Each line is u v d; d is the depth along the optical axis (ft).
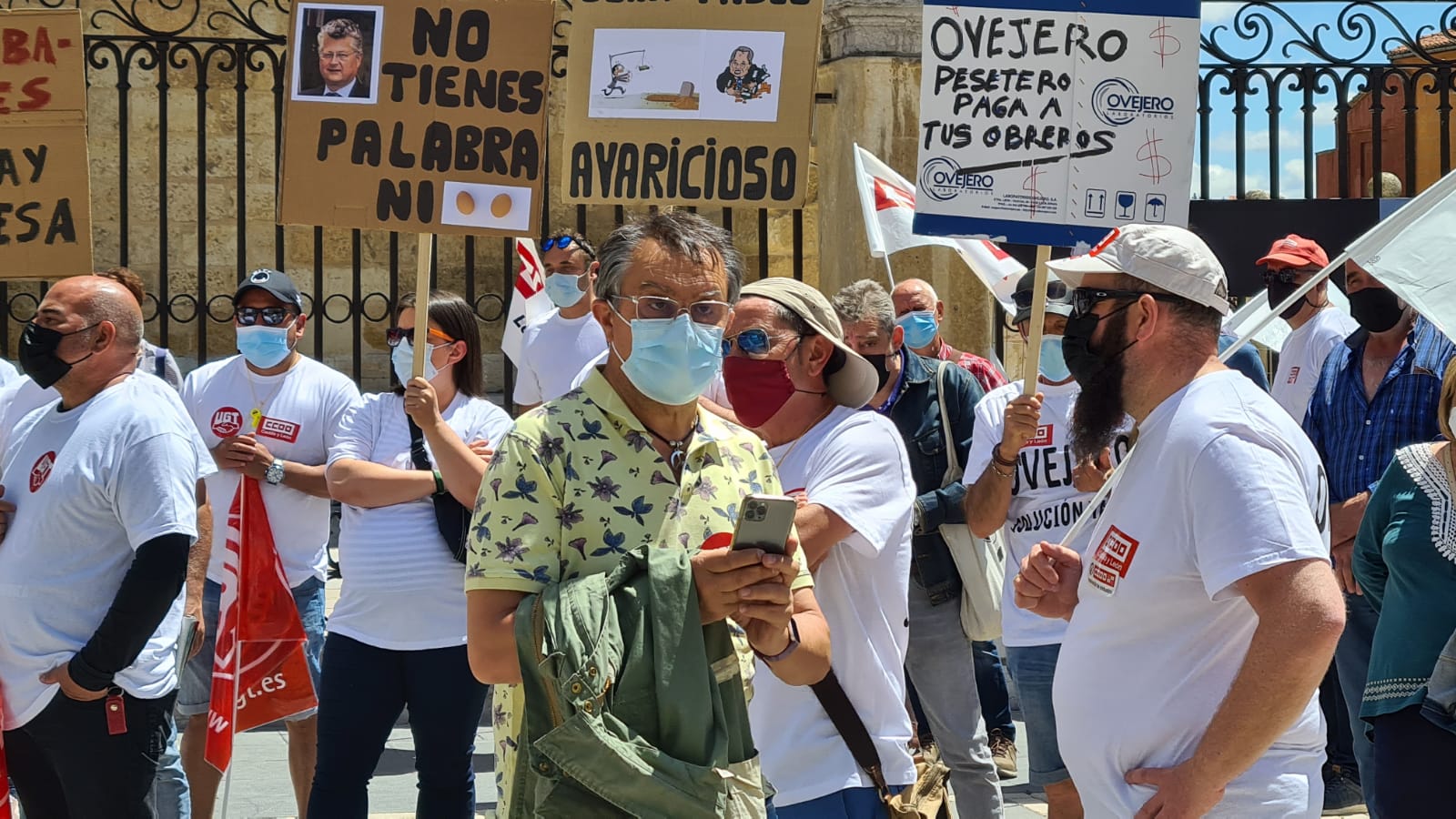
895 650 12.12
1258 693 8.87
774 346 12.43
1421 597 12.90
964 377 18.69
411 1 15.88
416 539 16.28
